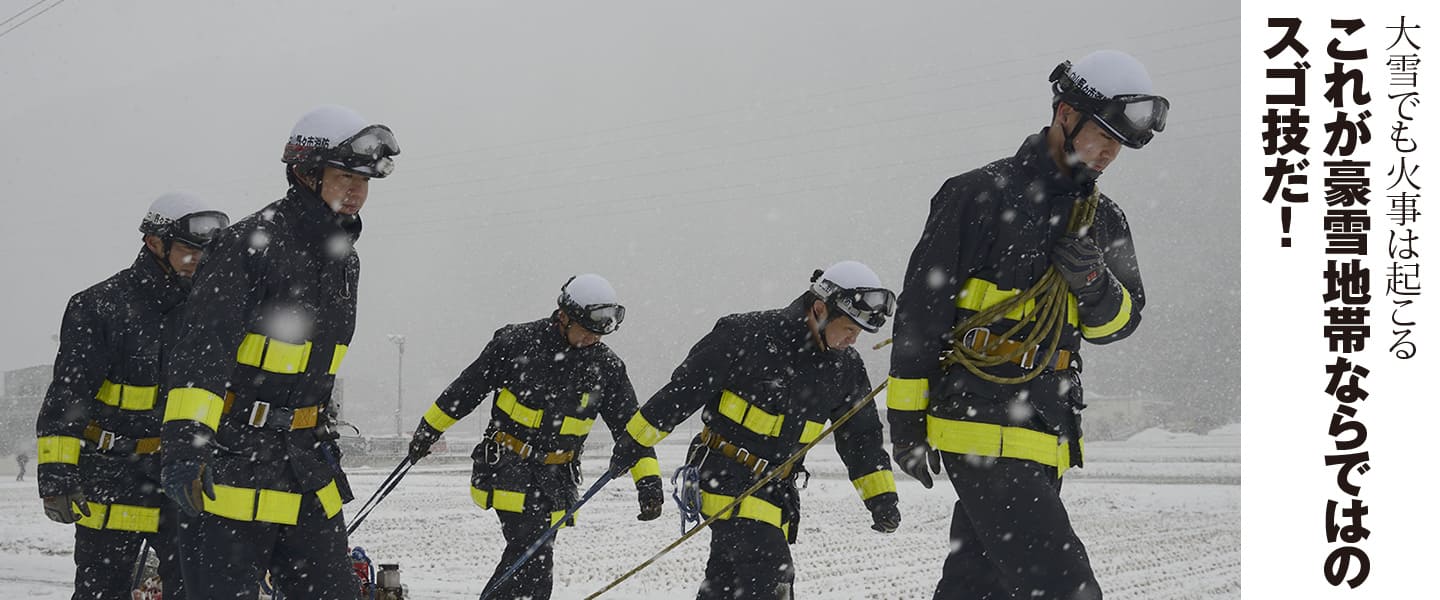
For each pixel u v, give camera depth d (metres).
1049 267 4.14
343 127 4.32
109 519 5.91
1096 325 4.22
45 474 5.77
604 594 8.62
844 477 22.70
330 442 4.55
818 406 5.71
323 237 4.37
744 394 5.65
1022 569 3.98
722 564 5.65
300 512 4.43
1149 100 3.93
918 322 4.16
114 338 5.88
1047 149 4.12
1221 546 11.10
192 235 5.82
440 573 9.94
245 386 4.29
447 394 6.74
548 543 6.64
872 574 9.45
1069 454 4.23
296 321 4.30
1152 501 15.94
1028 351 4.11
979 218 4.12
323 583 4.48
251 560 4.32
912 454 4.23
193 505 3.92
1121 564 10.03
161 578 6.00
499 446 6.70
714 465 5.66
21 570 9.91
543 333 6.74
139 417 5.95
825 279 5.67
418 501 17.88
